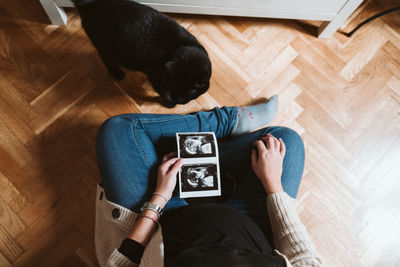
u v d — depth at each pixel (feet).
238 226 2.05
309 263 2.14
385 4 4.70
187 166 2.85
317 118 4.39
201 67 3.21
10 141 3.84
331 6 3.91
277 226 2.43
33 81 4.03
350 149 4.34
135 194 2.56
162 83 3.44
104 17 3.05
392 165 4.34
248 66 4.44
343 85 4.53
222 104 4.27
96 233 2.64
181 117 3.24
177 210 2.50
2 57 4.04
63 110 4.01
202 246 1.75
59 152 3.90
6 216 3.64
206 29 4.47
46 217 3.70
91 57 4.18
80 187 3.83
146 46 3.18
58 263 3.59
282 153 2.85
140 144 2.81
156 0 3.74
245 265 1.60
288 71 4.50
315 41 4.64
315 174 4.20
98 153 2.74
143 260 1.96
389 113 4.51
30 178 3.78
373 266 3.96
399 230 4.12
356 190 4.21
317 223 4.04
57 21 4.10
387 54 4.68
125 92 4.15
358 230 4.07
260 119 3.91
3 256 3.54
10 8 4.15
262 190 2.77
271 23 4.62
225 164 3.06
